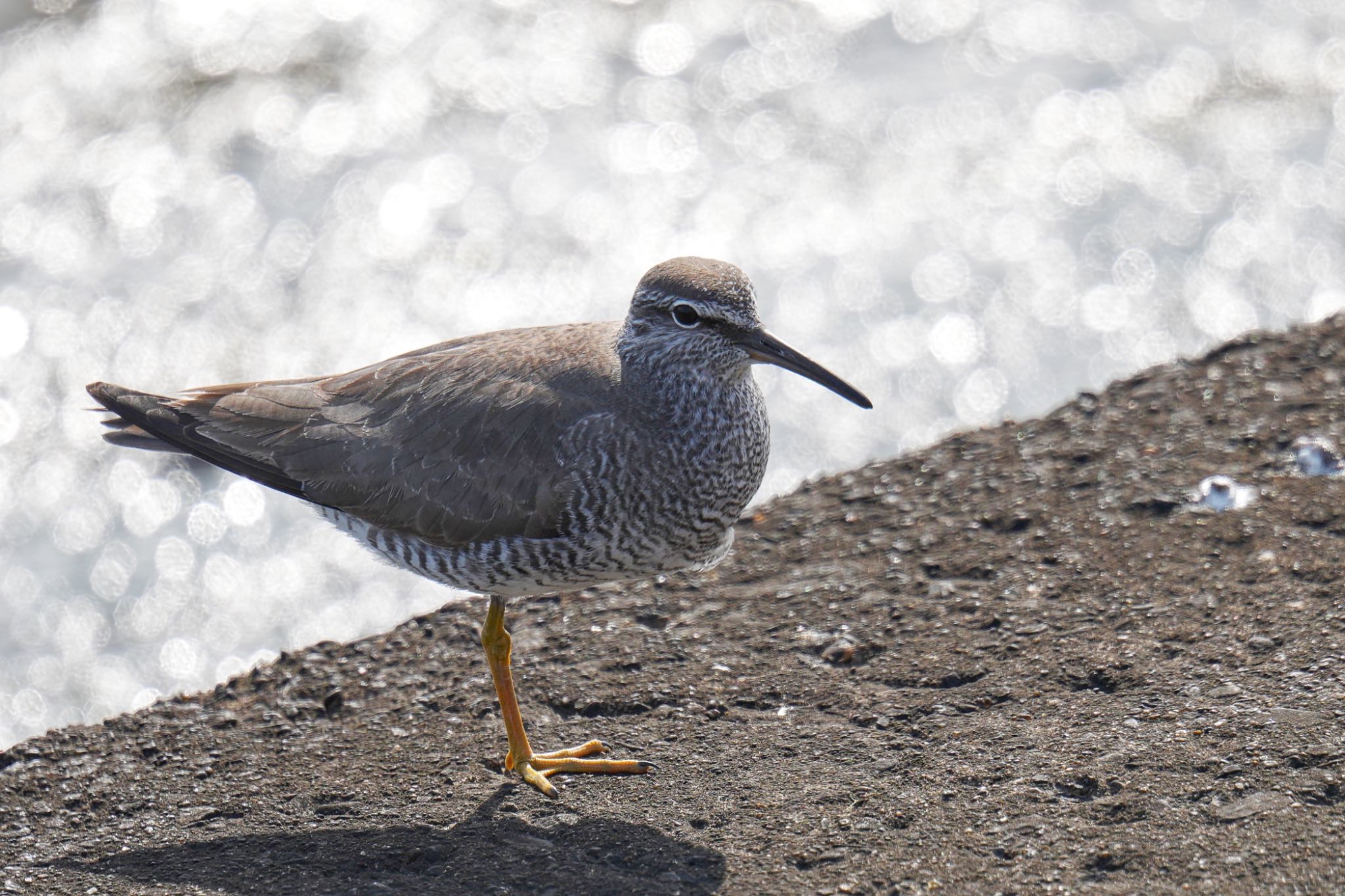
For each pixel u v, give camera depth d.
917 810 8.73
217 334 23.66
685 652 10.88
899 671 10.32
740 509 10.30
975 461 13.30
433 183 26.80
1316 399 13.24
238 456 10.46
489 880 8.34
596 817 8.97
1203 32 31.12
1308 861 7.89
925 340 23.59
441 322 23.80
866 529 12.45
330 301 24.28
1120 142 27.72
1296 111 28.22
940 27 31.62
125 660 19.47
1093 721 9.40
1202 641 10.09
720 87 29.66
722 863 8.41
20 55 29.78
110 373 23.02
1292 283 24.03
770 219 26.16
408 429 10.10
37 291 24.42
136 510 21.77
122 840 9.11
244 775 9.81
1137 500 12.02
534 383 10.02
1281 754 8.75
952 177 27.05
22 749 10.19
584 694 10.44
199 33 30.34
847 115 28.91
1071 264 24.92
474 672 10.90
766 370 23.89
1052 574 11.25
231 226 25.86
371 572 20.97
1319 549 10.93
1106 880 7.98
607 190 26.75
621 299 24.17
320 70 29.69
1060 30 31.36
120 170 26.94
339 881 8.45
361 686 10.85
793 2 32.38
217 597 20.55
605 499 9.70
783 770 9.33
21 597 20.36
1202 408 13.45
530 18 31.67
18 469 22.02
